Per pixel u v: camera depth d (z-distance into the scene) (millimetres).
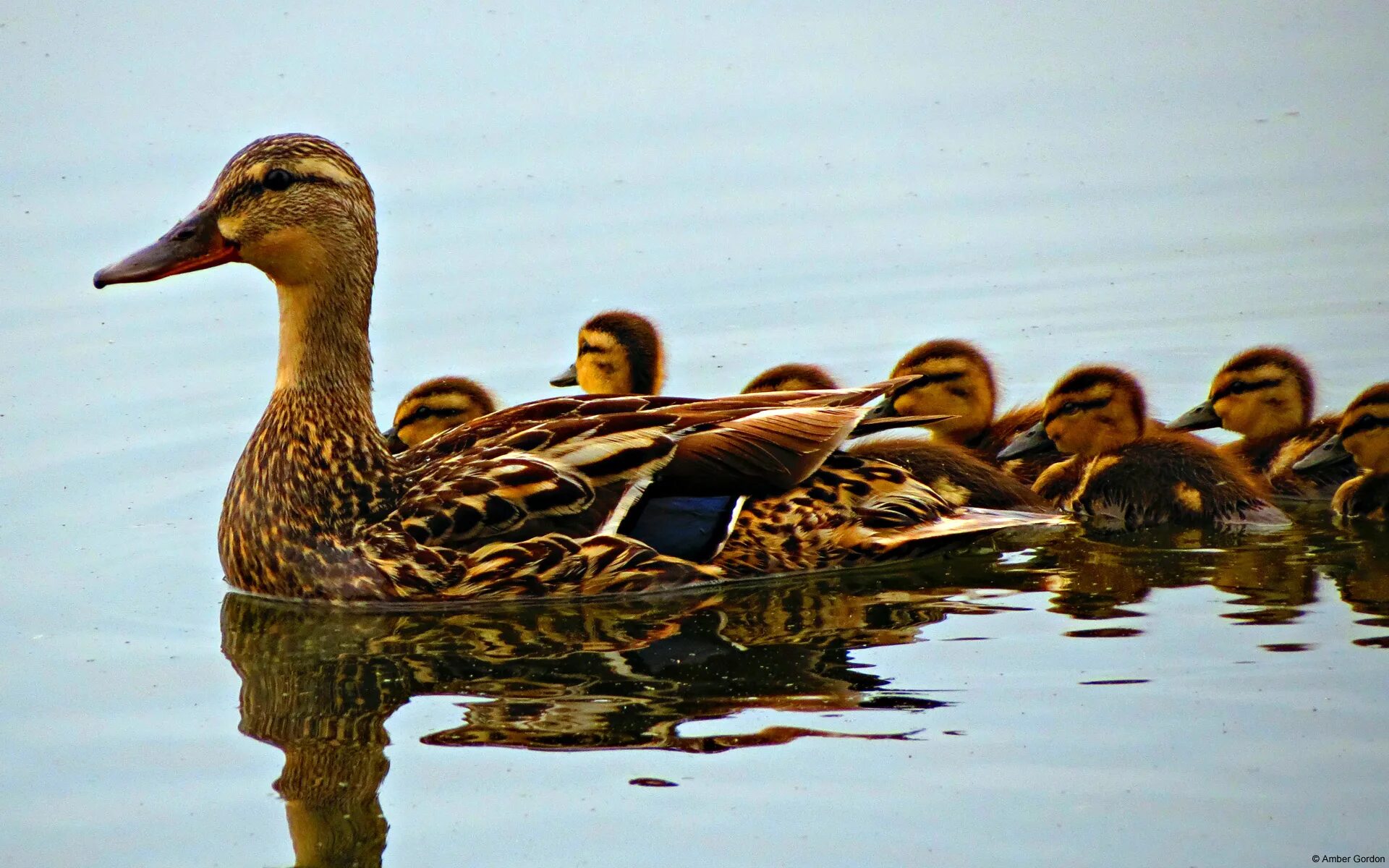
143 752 10828
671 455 13273
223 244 13367
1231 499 14781
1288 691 10828
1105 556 13984
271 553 13281
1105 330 19438
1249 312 19656
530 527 13070
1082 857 9109
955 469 15062
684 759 10320
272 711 11344
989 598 12898
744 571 13484
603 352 17438
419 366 18766
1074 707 10719
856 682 11289
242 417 17578
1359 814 9391
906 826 9461
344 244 13297
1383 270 20297
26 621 13055
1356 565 13484
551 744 10594
